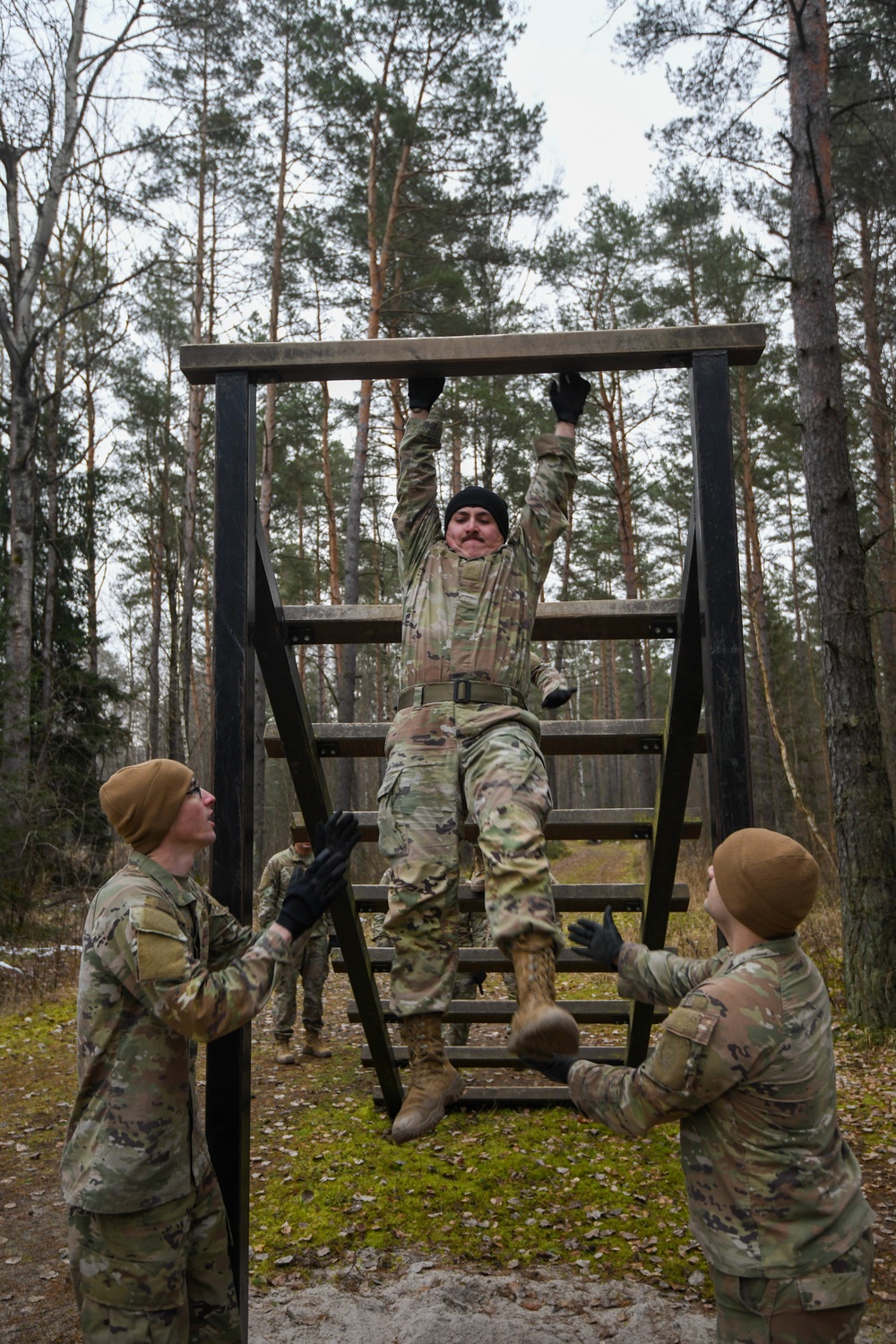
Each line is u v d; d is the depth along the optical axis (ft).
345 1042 26.12
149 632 113.80
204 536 96.58
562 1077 7.33
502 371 8.90
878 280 57.77
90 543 78.18
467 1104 19.08
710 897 7.39
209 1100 7.92
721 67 35.09
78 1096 7.34
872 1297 11.73
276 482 86.07
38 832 39.47
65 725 54.39
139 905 7.22
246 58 57.77
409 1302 11.40
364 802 108.27
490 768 8.21
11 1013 29.01
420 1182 15.14
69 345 69.05
